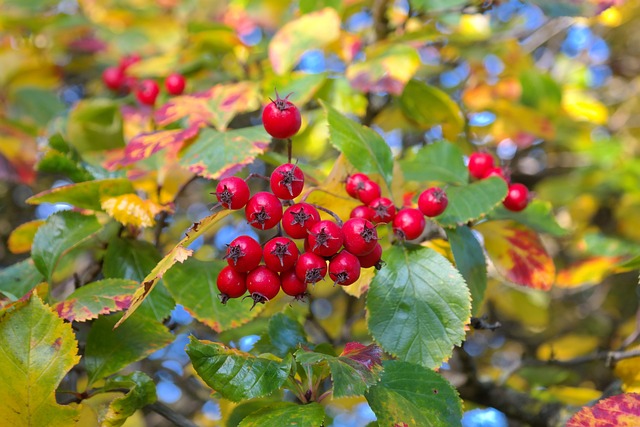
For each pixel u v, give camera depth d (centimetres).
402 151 68
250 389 33
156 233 45
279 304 51
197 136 43
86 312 36
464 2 53
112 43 62
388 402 34
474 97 62
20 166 59
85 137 54
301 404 35
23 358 34
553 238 74
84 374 50
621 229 74
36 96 67
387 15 57
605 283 83
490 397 51
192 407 65
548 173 87
